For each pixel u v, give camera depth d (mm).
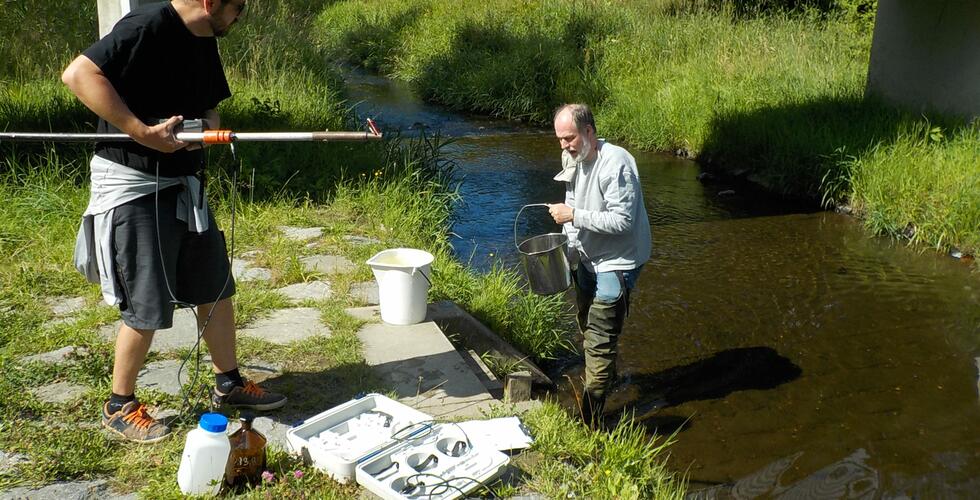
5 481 3365
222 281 3775
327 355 4613
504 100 14602
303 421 3832
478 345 5422
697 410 5215
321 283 5754
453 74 16031
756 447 4832
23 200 6562
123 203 3426
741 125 11094
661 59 14836
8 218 6332
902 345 6109
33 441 3621
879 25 11047
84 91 3186
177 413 3924
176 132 3357
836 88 12000
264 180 7582
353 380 4355
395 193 7758
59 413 3891
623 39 15609
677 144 12109
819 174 9625
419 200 7902
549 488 3516
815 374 5660
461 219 8820
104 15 6840
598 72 14500
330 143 8711
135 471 3486
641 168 11266
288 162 8188
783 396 5375
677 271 7469
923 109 10508
